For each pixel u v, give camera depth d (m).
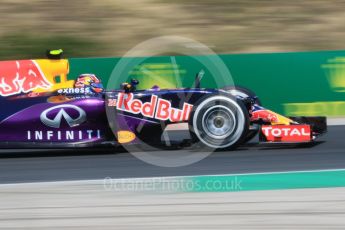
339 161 23.72
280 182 20.83
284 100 36.88
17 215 17.80
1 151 28.67
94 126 25.59
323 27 51.41
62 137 25.41
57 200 19.27
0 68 25.67
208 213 17.72
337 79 36.56
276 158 24.52
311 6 53.56
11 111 25.11
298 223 16.62
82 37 49.94
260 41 49.69
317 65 36.66
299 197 19.02
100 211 18.08
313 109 36.72
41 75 26.02
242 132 25.34
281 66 36.78
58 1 53.62
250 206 18.27
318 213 17.44
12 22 51.31
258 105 28.83
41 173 23.08
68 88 25.84
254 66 36.88
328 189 19.84
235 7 53.53
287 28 51.31
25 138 25.23
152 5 53.44
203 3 53.62
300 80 36.75
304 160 24.03
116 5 53.44
